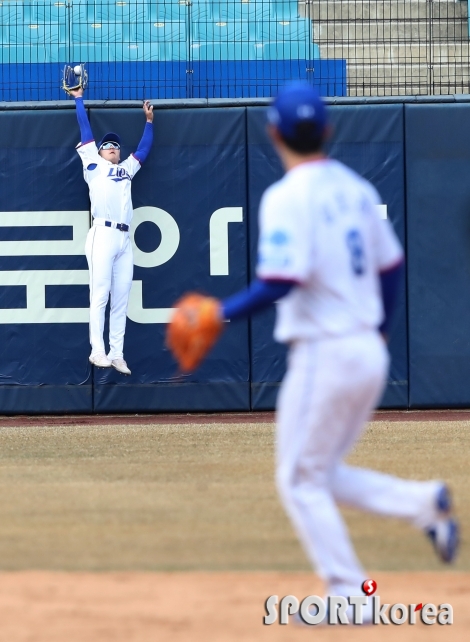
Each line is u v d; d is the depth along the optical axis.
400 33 46.59
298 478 11.28
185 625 11.30
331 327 10.94
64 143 33.78
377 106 33.72
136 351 34.03
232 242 34.00
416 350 33.88
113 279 33.00
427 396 33.94
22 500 19.36
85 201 33.78
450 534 11.90
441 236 33.81
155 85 40.38
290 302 11.16
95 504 18.94
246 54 43.53
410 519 11.96
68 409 34.00
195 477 21.91
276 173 33.84
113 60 43.53
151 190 33.94
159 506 18.70
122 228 32.84
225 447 26.62
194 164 33.94
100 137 33.91
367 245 11.40
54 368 33.94
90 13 43.62
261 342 33.97
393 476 21.55
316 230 10.91
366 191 11.71
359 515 17.98
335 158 33.81
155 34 43.78
